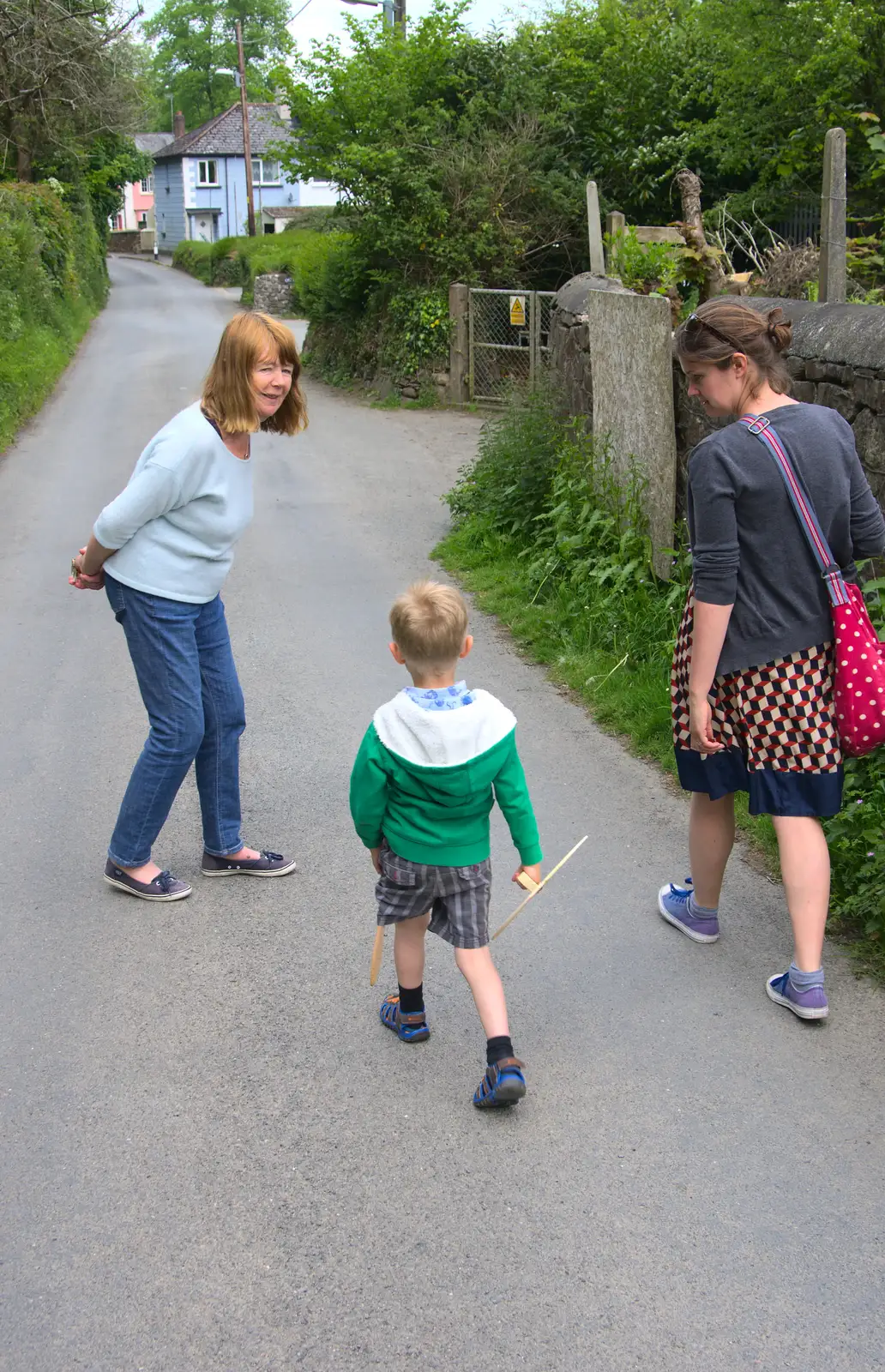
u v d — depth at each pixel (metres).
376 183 16.98
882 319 4.39
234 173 67.62
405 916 2.88
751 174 16.33
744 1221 2.47
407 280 17.23
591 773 4.73
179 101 83.19
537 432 7.89
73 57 26.12
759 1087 2.89
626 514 6.38
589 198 8.36
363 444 13.49
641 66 16.98
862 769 3.86
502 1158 2.67
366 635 6.64
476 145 17.09
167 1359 2.16
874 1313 2.24
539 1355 2.16
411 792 2.76
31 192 25.97
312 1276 2.35
